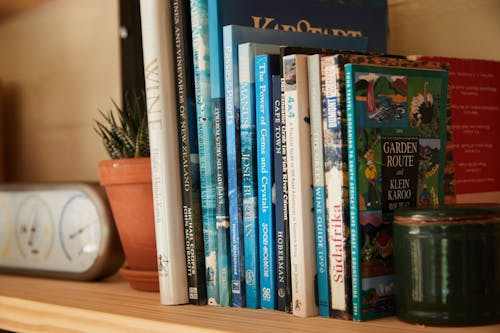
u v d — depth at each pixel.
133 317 0.70
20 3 1.43
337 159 0.64
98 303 0.80
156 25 0.77
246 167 0.73
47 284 1.00
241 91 0.73
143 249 0.88
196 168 0.77
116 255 0.99
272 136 0.70
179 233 0.77
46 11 1.42
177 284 0.77
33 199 1.07
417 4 0.93
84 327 0.76
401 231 0.61
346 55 0.65
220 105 0.74
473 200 0.81
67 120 1.38
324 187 0.66
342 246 0.64
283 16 0.80
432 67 0.70
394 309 0.65
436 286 0.59
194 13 0.76
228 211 0.75
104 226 0.97
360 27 0.85
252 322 0.65
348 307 0.64
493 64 0.84
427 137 0.68
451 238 0.58
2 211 1.12
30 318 0.85
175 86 0.77
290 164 0.67
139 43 1.19
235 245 0.74
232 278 0.74
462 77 0.81
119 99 1.27
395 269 0.63
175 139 0.77
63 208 1.03
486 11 0.86
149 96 0.78
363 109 0.64
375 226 0.65
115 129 0.96
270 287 0.71
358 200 0.64
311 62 0.66
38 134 1.45
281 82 0.68
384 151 0.65
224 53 0.74
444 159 0.70
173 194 0.77
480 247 0.59
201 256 0.76
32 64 1.46
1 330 0.96
